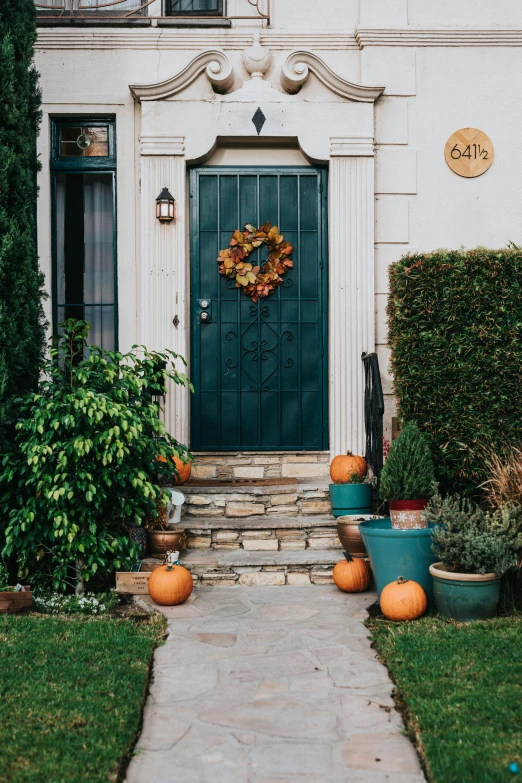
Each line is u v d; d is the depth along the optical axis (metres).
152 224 5.97
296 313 6.20
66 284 6.24
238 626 4.16
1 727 2.93
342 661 3.67
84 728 2.93
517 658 3.52
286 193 6.19
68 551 4.50
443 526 4.36
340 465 5.61
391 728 3.01
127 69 6.07
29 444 4.48
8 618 4.21
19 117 4.98
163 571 4.54
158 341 5.97
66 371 5.30
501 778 2.56
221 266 6.14
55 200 6.18
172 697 3.29
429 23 6.08
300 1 6.11
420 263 5.00
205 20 6.07
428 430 5.03
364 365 5.87
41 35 6.01
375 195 6.06
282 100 5.97
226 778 2.65
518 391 4.96
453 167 6.06
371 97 5.96
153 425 4.69
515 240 6.09
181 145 5.96
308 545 5.25
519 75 6.09
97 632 4.00
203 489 5.55
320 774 2.68
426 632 3.93
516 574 4.32
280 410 6.21
